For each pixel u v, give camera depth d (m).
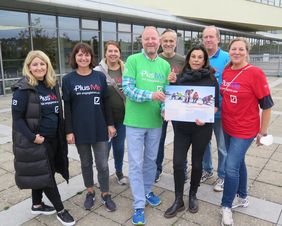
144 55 3.05
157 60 3.10
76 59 3.01
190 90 2.97
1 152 5.10
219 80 3.51
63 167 3.12
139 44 17.31
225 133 3.07
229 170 2.94
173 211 3.15
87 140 3.11
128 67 3.03
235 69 2.87
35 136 2.73
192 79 2.98
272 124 6.85
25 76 2.76
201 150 3.10
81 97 3.04
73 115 3.09
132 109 3.07
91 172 3.32
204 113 2.97
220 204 3.38
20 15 11.05
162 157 3.89
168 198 3.54
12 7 10.69
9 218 3.17
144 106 3.04
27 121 2.76
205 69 3.01
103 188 3.32
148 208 3.34
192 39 22.47
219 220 3.09
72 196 3.60
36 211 3.21
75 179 4.02
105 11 12.62
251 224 3.01
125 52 16.36
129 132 3.11
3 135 6.05
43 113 2.82
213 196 3.55
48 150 2.92
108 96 3.25
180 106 3.02
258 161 4.58
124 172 4.22
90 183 3.34
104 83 3.18
